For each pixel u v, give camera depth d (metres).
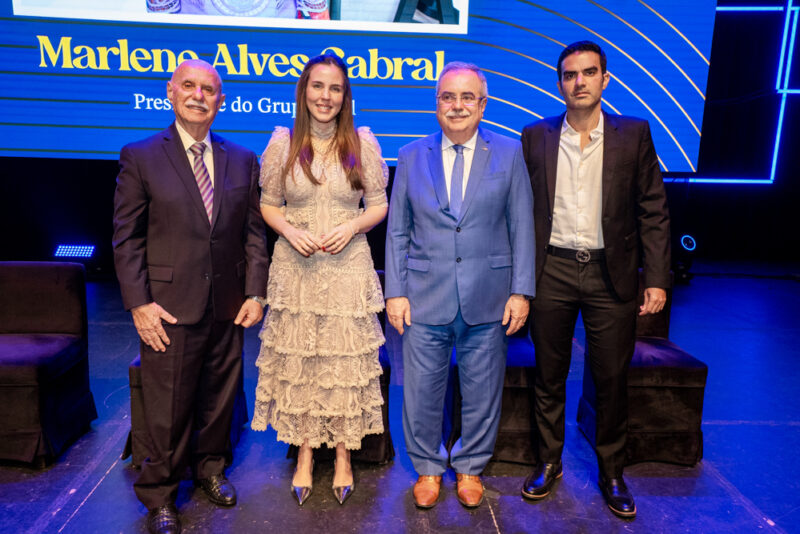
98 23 3.32
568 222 1.82
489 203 1.75
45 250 4.89
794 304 4.78
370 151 1.79
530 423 2.15
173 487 1.79
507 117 3.58
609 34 3.51
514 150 1.78
